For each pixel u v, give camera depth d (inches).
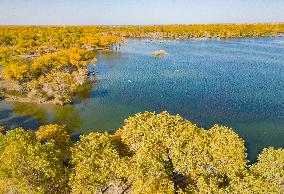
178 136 1867.6
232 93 4065.0
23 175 1610.5
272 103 3644.2
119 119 3368.6
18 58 7047.2
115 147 1957.4
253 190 1402.6
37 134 2223.2
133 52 7810.0
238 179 1462.8
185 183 1825.8
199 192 1462.8
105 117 3427.7
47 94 3998.5
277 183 1517.0
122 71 5536.4
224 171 1665.8
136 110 3602.4
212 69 5526.6
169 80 4832.7
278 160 1600.6
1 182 1644.9
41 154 1657.2
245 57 6614.2
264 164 1640.0
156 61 6456.7
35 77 4591.5
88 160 1674.5
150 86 4522.6
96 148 1765.5
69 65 5477.4
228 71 5329.7
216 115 3366.1
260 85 4402.1
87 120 3358.8
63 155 2127.2
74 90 4350.4
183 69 5580.7
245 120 3203.7
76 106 3764.8
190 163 1705.2
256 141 2760.8
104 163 1672.0
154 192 1510.8
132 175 1625.2
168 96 4040.4
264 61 6127.0
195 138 1812.3
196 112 3476.9
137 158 1686.8
